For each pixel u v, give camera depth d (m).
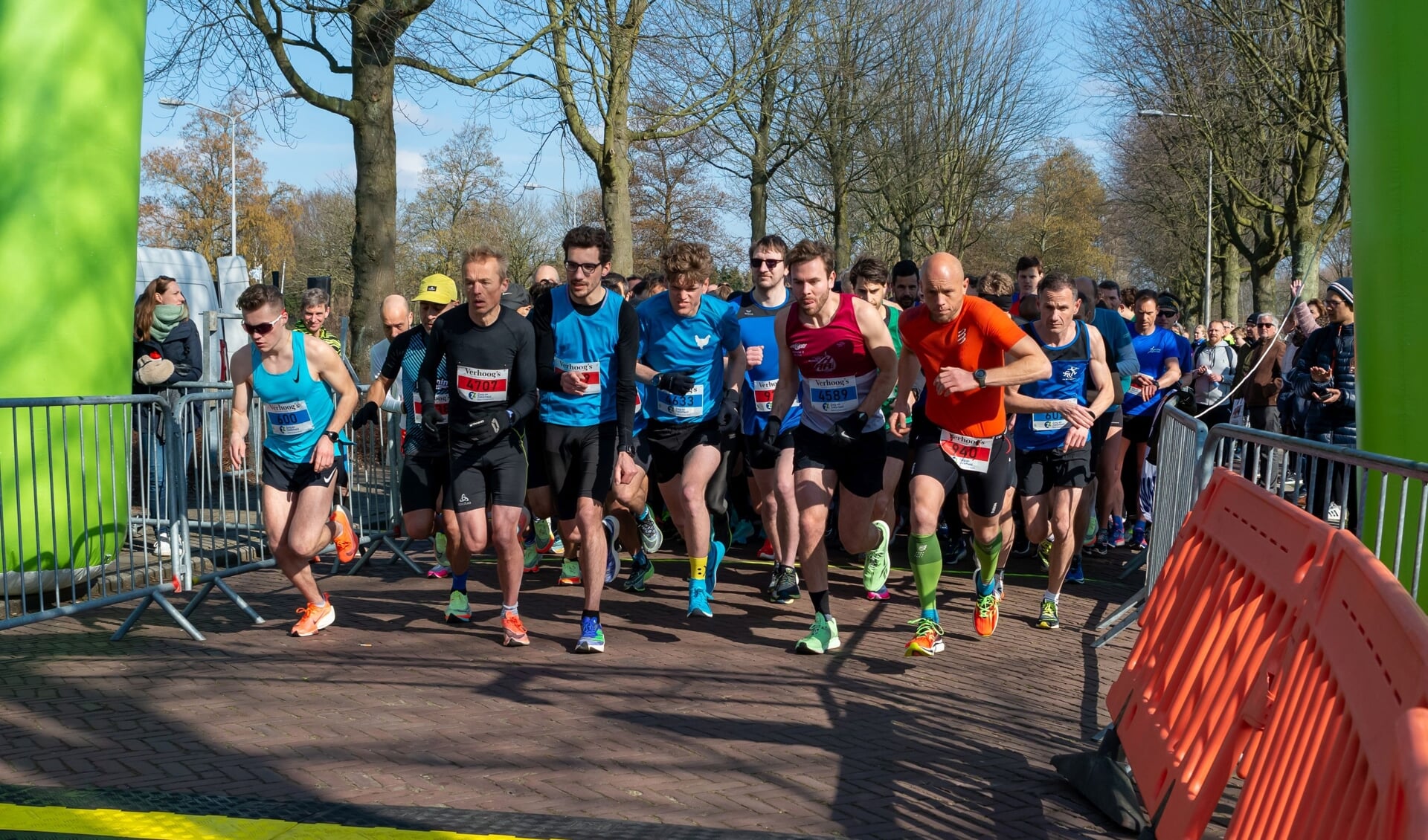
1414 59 4.81
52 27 6.73
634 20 14.35
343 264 50.62
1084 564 8.72
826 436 5.74
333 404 5.99
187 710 4.64
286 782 3.83
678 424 6.55
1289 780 2.28
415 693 4.96
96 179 6.91
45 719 4.49
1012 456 5.81
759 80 16.45
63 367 6.75
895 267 8.70
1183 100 21.28
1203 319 28.33
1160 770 3.16
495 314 5.62
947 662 5.66
